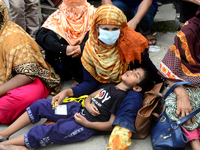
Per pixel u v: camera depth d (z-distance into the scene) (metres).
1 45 2.28
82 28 2.83
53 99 2.18
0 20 2.24
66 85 2.98
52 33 2.79
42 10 4.29
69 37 2.84
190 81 1.95
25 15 3.63
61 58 2.75
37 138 1.97
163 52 3.46
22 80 2.29
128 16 3.58
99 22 2.09
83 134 2.10
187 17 2.77
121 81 2.37
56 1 4.27
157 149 1.91
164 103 2.03
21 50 2.25
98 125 2.05
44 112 2.16
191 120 1.88
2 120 2.29
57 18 2.85
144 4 2.84
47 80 2.56
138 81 2.16
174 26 3.96
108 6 2.09
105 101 2.15
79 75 2.87
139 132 2.08
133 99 2.07
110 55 2.29
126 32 2.20
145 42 2.18
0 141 2.03
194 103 1.92
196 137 1.85
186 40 1.96
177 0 4.50
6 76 2.34
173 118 1.88
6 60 2.29
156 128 1.98
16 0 3.32
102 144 2.12
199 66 1.99
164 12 4.20
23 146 1.99
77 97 2.42
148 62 2.36
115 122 1.96
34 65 2.33
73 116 2.18
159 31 4.00
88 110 2.15
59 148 2.10
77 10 2.77
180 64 1.98
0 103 2.22
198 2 2.37
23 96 2.25
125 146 1.89
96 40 2.24
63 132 2.03
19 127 2.12
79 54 2.62
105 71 2.33
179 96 1.91
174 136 1.82
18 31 2.32
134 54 2.20
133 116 2.01
